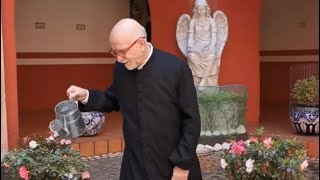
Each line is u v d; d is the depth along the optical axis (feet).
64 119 9.00
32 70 31.07
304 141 20.04
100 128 22.02
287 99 34.22
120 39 7.84
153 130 8.25
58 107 9.09
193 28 23.79
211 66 23.68
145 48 8.13
